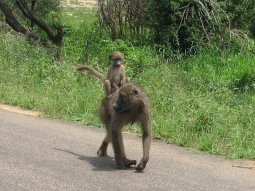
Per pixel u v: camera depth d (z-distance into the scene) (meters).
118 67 8.59
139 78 12.80
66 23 24.02
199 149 8.19
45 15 21.59
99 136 8.55
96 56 16.27
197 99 10.66
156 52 16.80
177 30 16.61
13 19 16.42
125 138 8.55
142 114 6.64
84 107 10.29
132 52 16.23
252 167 7.34
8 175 6.16
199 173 6.78
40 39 16.48
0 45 14.76
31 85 12.21
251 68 15.17
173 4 16.70
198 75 14.41
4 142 7.64
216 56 16.30
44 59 13.94
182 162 7.30
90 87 11.76
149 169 6.80
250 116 9.92
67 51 17.00
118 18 19.28
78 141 8.10
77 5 34.12
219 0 17.56
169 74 13.32
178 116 9.73
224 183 6.39
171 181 6.32
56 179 6.12
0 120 9.13
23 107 10.62
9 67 13.23
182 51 17.22
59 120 9.64
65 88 11.73
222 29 17.03
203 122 9.29
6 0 19.92
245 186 6.32
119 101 6.54
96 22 20.39
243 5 17.56
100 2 19.31
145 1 18.52
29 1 20.33
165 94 11.05
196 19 17.05
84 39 18.42
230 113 10.09
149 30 18.59
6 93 11.25
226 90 12.05
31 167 6.53
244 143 8.44
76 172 6.47
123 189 5.89
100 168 6.72
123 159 6.77
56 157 7.09
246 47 16.81
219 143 8.48
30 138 8.00
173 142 8.51
